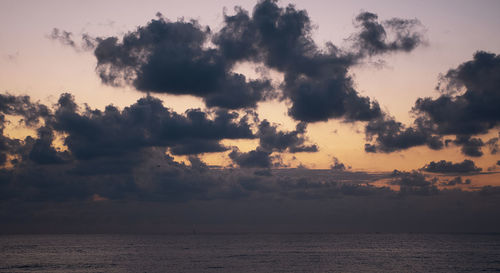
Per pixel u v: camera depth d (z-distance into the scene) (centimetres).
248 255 16188
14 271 11312
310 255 16050
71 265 12706
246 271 10838
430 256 15425
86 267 12106
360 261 13438
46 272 11038
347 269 11238
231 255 16225
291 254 16650
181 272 10738
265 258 14712
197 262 13300
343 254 16575
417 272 10556
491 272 10519
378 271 10756
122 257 15575
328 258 14612
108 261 13950
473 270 10919
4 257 15912
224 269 11288
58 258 15350
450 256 15388
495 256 15362
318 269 11225
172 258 14975
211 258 14800
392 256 15412
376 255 15962
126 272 10850
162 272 10800
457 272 10544
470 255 15838
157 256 15988
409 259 14112
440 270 10962
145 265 12481
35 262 13750
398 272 10550
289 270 11019
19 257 15888
